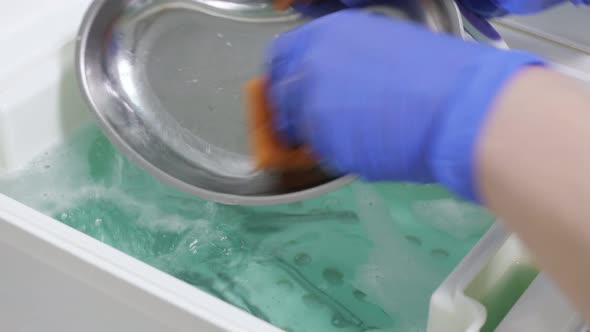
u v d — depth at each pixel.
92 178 1.01
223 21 0.97
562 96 0.40
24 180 0.99
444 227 0.95
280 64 0.63
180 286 0.69
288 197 0.73
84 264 0.73
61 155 1.03
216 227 0.97
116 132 0.86
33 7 1.06
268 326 0.66
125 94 0.91
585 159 0.37
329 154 0.56
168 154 0.88
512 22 1.07
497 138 0.40
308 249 0.93
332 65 0.54
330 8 0.92
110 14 0.92
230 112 0.90
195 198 1.01
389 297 0.86
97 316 0.77
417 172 0.52
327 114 0.54
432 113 0.48
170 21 0.96
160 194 1.01
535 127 0.39
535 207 0.38
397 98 0.50
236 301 0.86
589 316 0.38
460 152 0.44
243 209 1.00
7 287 0.85
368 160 0.53
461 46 0.50
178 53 0.95
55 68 1.01
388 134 0.50
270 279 0.89
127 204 0.99
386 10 0.85
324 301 0.86
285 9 0.95
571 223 0.36
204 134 0.90
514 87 0.42
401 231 0.95
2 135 0.96
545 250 0.38
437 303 0.69
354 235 0.95
